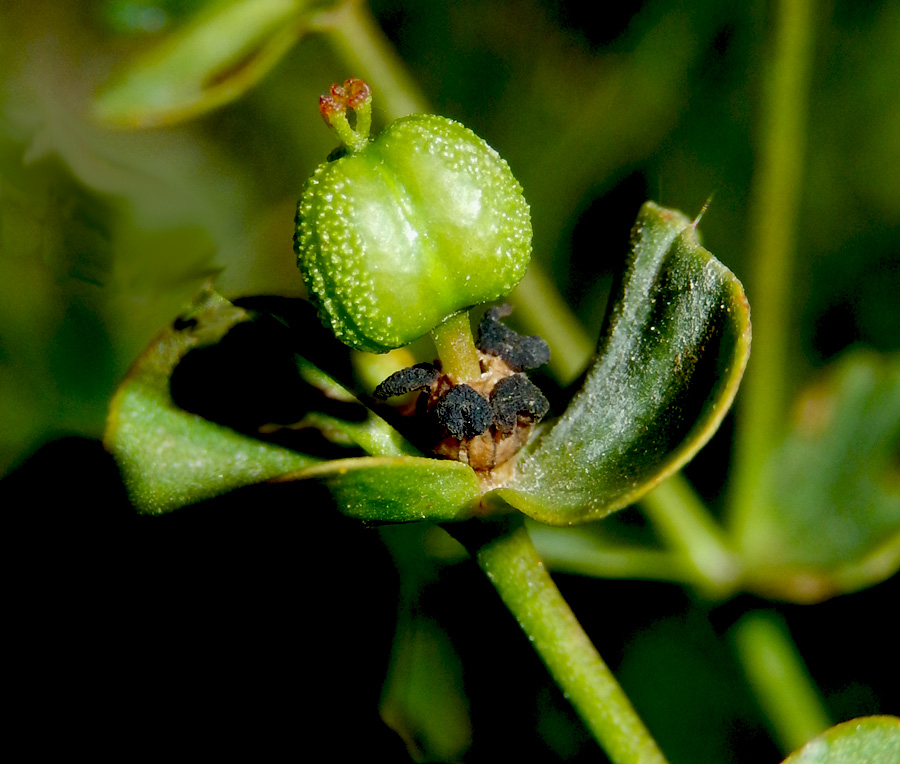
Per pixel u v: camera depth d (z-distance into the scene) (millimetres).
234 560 47
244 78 53
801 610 55
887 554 52
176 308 54
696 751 53
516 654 53
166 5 53
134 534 46
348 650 48
